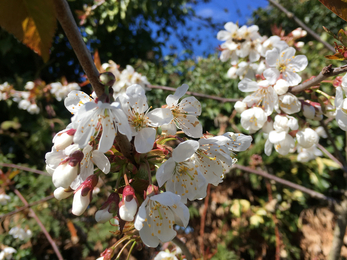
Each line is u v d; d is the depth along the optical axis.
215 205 4.12
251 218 3.68
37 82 4.21
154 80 5.09
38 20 0.42
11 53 5.49
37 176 4.75
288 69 1.70
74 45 0.69
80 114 0.86
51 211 4.17
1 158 4.64
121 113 0.90
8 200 3.97
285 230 3.85
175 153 0.98
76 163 0.93
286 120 1.63
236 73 2.48
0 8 0.40
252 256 3.61
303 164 4.05
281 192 4.08
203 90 4.81
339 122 1.39
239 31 2.39
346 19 0.59
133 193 0.93
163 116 1.05
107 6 4.66
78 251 4.15
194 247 3.88
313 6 6.04
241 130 4.23
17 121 4.86
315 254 3.57
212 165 1.18
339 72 1.26
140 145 0.98
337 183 4.40
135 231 1.17
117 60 6.20
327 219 3.80
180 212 0.97
